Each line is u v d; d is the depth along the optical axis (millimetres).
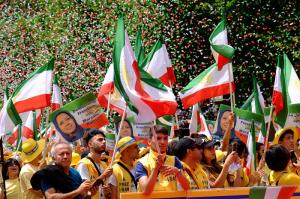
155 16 31906
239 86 31219
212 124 20859
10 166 16891
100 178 13398
